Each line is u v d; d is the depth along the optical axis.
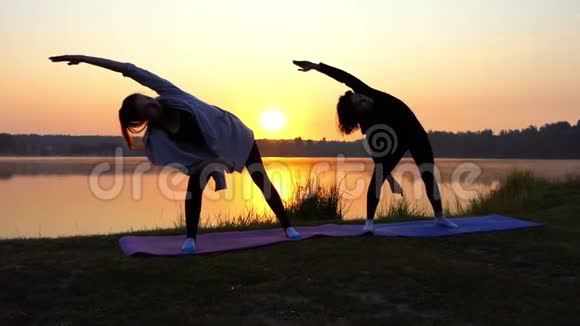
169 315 2.89
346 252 4.21
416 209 8.91
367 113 4.92
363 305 3.05
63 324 2.79
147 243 4.58
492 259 4.12
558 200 8.14
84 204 14.71
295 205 7.86
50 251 4.29
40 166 50.28
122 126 4.04
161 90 4.26
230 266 3.77
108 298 3.16
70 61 4.08
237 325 2.76
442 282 3.44
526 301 3.11
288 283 3.42
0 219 11.27
